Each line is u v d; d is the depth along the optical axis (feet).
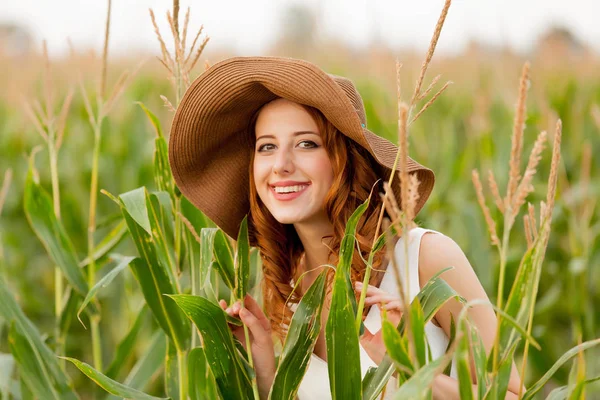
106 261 9.09
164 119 18.20
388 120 17.38
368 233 6.64
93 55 12.77
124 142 18.51
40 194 8.39
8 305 7.38
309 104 6.40
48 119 8.82
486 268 12.10
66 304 8.77
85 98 8.96
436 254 6.67
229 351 6.04
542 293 13.57
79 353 13.38
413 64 21.52
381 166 6.85
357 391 4.87
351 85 7.12
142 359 8.42
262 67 6.37
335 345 4.85
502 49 20.90
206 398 7.00
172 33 6.92
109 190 17.39
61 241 8.47
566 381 11.33
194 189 7.38
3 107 24.14
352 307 4.88
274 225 7.34
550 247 13.82
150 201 7.09
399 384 4.88
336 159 6.54
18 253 15.49
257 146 6.79
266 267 7.50
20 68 23.62
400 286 4.04
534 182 16.07
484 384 4.64
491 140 15.20
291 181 6.56
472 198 15.94
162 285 7.09
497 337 4.59
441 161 16.72
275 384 5.43
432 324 6.78
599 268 12.42
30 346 7.42
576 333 11.22
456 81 21.56
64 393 7.50
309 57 27.94
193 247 7.43
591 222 15.29
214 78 6.62
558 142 4.36
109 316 13.47
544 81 21.31
